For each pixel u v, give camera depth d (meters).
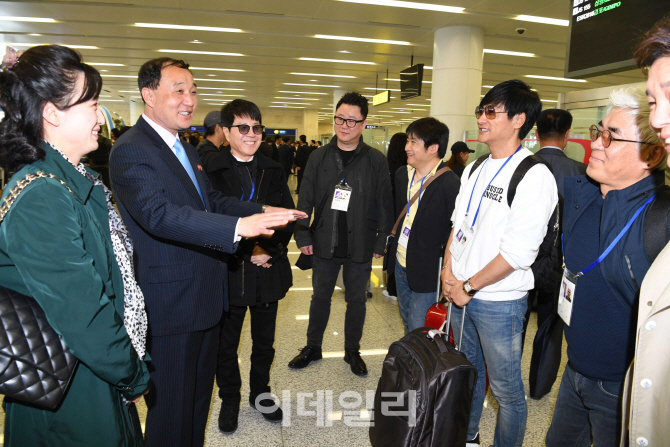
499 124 1.46
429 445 1.30
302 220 2.49
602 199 1.19
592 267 1.16
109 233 1.02
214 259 1.46
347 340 2.56
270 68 11.50
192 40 8.73
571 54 2.92
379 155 2.48
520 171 1.41
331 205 2.40
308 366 2.54
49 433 0.90
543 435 1.91
